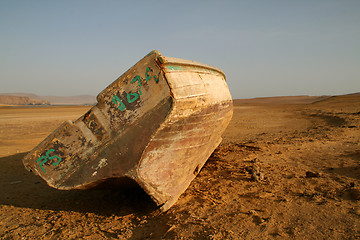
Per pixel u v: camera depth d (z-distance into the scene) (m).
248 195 4.28
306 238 2.94
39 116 25.27
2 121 20.05
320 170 5.36
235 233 3.10
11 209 4.29
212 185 4.86
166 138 3.58
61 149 3.82
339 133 9.73
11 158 8.14
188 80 3.79
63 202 4.58
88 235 3.30
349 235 2.94
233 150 7.73
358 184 4.38
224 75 6.59
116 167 3.62
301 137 9.45
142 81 3.42
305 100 82.38
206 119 4.33
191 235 3.12
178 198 4.25
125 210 4.08
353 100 35.62
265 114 23.69
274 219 3.41
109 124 3.59
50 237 3.29
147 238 3.16
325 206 3.68
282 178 4.98
